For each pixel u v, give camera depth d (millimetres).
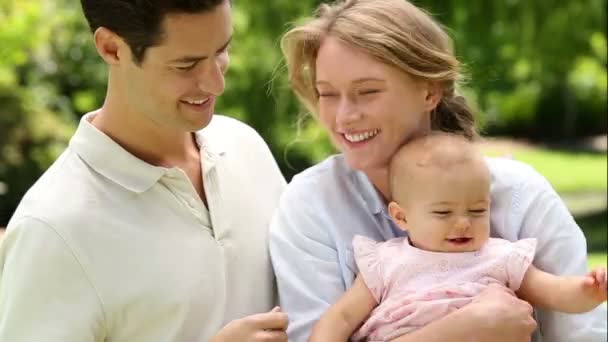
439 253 4371
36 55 20125
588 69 30266
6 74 17500
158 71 4000
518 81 22328
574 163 30156
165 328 4254
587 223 20422
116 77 4238
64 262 4086
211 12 3930
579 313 4254
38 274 4070
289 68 4816
